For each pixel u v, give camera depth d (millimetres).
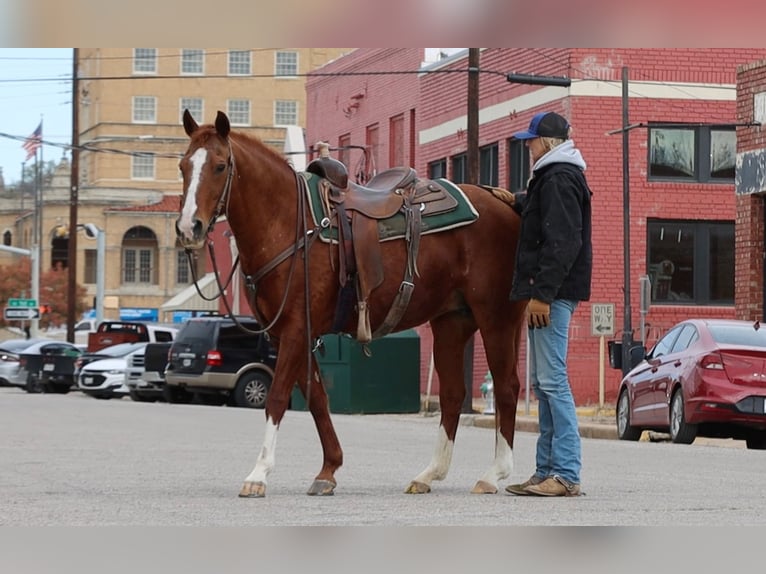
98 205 106250
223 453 16078
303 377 10617
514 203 11109
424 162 41906
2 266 95938
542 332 10539
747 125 28203
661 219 34156
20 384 44500
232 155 10188
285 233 10383
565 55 33938
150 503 9953
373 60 46156
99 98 107500
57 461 14656
